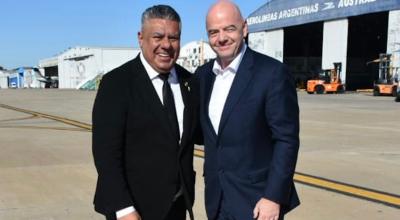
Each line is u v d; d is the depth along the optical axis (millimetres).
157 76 2697
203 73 2924
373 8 35812
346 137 11555
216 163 2801
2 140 10773
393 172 7375
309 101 27203
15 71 90750
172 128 2689
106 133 2572
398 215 5176
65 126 13844
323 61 41375
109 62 67375
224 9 2695
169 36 2639
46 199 5742
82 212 5238
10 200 5688
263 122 2695
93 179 6781
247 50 2799
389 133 12359
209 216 2893
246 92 2684
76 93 42188
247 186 2721
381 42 51688
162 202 2693
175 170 2709
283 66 2703
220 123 2754
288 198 2666
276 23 46500
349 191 6176
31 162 8031
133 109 2623
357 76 51656
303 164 8008
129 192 2621
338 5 39094
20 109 21000
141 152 2662
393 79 33594
